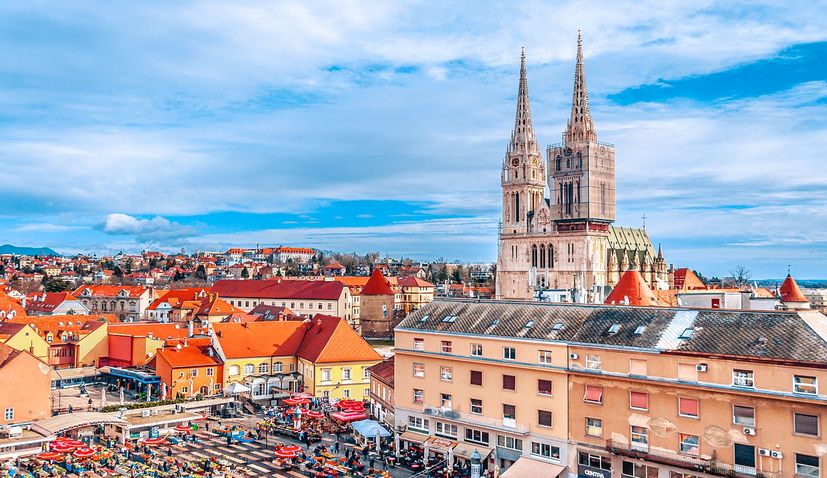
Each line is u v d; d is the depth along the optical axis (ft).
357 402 382.42
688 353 232.12
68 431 338.13
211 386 437.58
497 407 282.77
